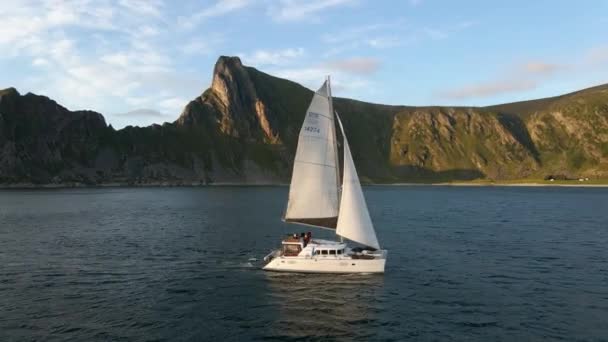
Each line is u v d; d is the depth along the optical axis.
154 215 96.81
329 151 37.78
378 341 24.23
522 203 136.12
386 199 165.25
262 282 35.81
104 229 71.69
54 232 68.12
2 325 26.53
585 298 32.19
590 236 63.09
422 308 29.66
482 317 28.05
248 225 76.88
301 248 38.69
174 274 39.44
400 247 53.56
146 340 24.33
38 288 34.88
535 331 25.80
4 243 57.28
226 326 26.41
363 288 33.97
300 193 37.56
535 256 47.81
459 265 42.97
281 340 24.34
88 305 30.48
